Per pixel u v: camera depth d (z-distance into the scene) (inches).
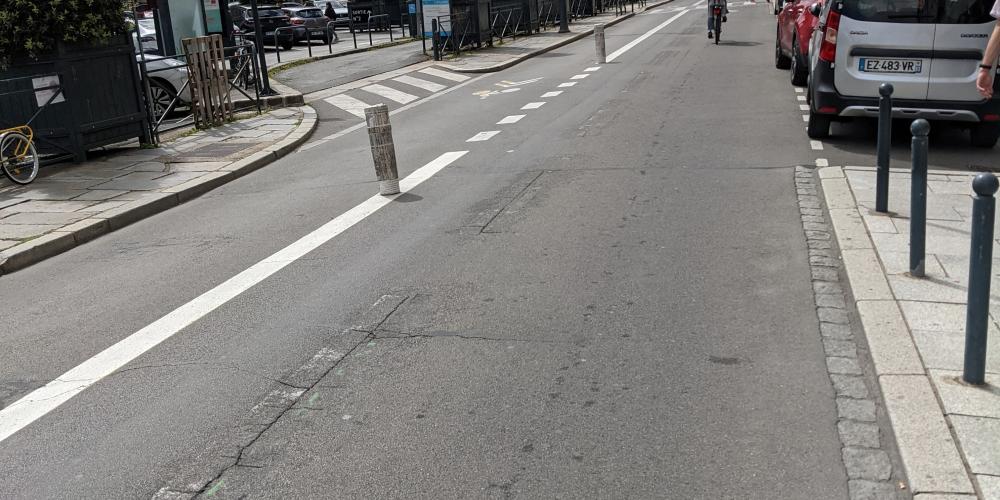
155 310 253.3
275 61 1056.2
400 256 285.4
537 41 1192.2
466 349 207.0
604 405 176.1
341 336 220.4
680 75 731.4
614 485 147.9
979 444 145.9
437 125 568.4
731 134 456.1
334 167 461.1
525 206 337.1
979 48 387.5
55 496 155.4
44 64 468.4
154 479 158.7
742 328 210.4
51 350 228.7
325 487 152.0
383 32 1665.8
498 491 147.9
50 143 475.5
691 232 290.2
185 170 459.5
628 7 2001.7
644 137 461.4
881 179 283.6
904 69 398.3
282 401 186.4
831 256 258.8
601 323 218.1
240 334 227.8
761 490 144.5
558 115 561.6
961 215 279.7
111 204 389.1
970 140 425.7
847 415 166.9
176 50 778.8
